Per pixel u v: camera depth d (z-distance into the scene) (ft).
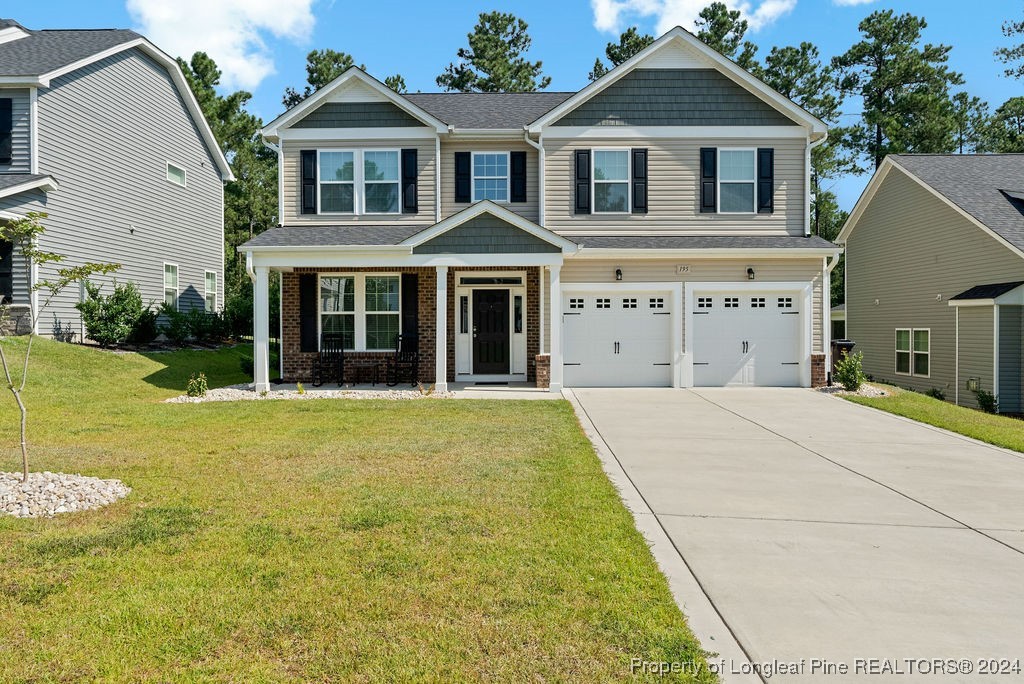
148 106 65.16
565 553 14.61
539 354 45.98
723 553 15.23
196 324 66.13
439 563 13.93
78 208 54.80
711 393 43.68
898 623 11.91
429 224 49.93
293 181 50.08
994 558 15.16
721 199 49.52
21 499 17.57
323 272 49.90
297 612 11.75
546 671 10.05
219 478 20.63
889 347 68.18
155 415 33.53
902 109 112.68
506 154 51.16
